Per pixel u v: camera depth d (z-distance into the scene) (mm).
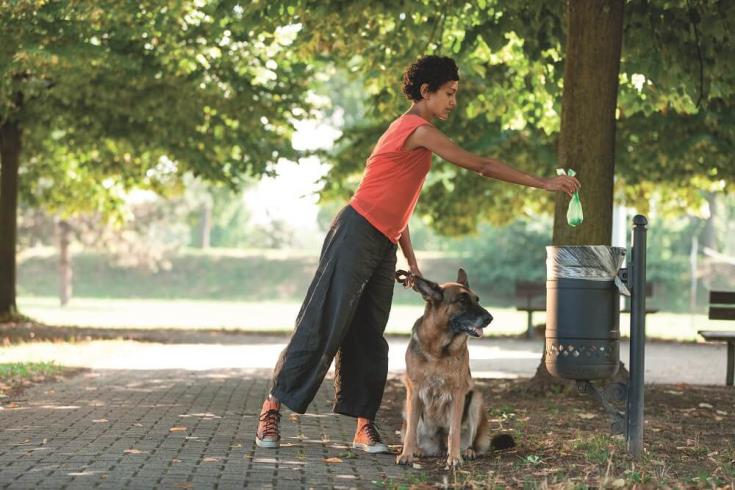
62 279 47438
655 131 20297
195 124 21359
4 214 22391
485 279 58031
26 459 6305
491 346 19906
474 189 24484
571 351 6738
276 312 40625
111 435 7414
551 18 11578
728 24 10562
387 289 6988
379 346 7066
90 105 21469
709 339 12570
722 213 68000
